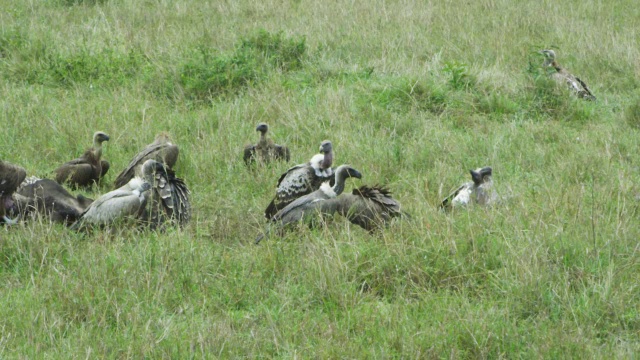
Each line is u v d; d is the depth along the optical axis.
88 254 16.75
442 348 13.80
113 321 14.82
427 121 26.75
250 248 17.88
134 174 21.47
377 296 16.02
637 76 31.84
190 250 16.97
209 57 30.42
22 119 25.55
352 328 14.70
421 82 28.62
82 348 13.68
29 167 22.61
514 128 26.12
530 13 38.69
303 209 18.52
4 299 15.37
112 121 25.62
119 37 34.41
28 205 18.91
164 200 18.70
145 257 16.70
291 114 26.31
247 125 25.78
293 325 14.74
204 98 28.83
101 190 22.28
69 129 24.80
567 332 14.26
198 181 22.22
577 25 36.97
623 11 40.00
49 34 34.06
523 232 17.41
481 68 31.06
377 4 39.50
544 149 24.38
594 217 17.94
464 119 27.27
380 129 25.77
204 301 15.27
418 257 16.66
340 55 33.28
